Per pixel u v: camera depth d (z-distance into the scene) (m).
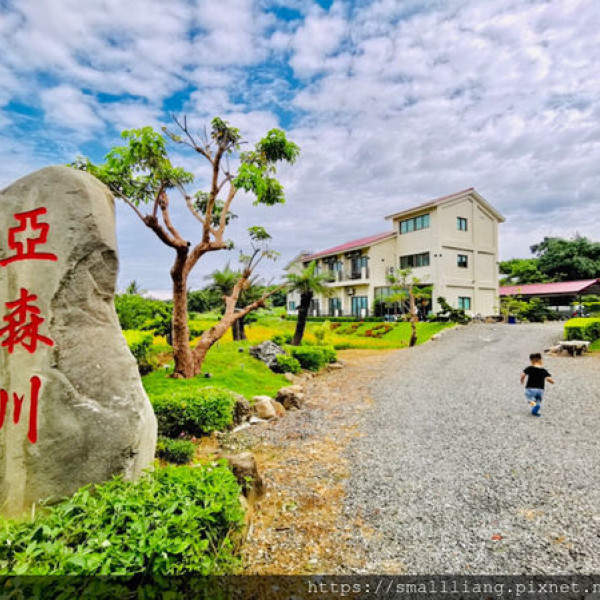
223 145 9.35
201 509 2.72
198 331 15.94
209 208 9.45
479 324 24.23
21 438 3.35
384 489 4.71
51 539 2.32
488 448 5.91
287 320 34.38
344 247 33.03
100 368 3.55
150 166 8.40
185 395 6.59
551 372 11.45
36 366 3.42
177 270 9.05
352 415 8.06
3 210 3.64
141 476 3.40
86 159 8.31
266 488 4.77
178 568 2.31
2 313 3.52
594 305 25.94
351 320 28.98
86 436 3.39
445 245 26.25
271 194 10.57
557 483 4.68
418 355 16.23
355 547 3.60
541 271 39.91
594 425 6.79
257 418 7.59
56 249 3.55
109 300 3.77
